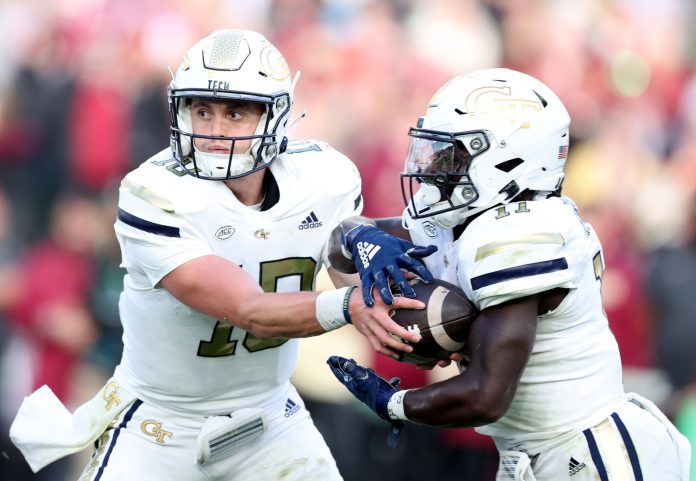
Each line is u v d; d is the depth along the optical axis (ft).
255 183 41.68
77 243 78.38
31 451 44.68
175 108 40.83
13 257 85.76
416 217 39.09
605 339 38.93
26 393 73.82
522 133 37.81
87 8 91.66
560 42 96.68
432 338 37.04
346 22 93.66
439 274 39.58
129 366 43.88
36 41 91.25
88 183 85.92
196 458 42.88
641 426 38.58
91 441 43.78
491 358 35.94
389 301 36.91
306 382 68.74
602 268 39.70
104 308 76.07
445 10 95.45
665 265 73.82
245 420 42.70
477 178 37.88
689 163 88.84
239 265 41.47
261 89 40.01
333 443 68.59
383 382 38.50
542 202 37.60
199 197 40.34
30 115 88.17
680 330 71.46
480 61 95.50
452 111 38.06
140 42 89.61
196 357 42.29
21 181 87.10
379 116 86.43
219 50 40.34
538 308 37.45
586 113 92.58
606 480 37.70
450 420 36.63
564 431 38.22
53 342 73.87
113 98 87.81
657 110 96.43
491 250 36.40
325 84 89.35
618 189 85.51
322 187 42.37
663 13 100.32
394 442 38.06
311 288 43.52
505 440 39.55
